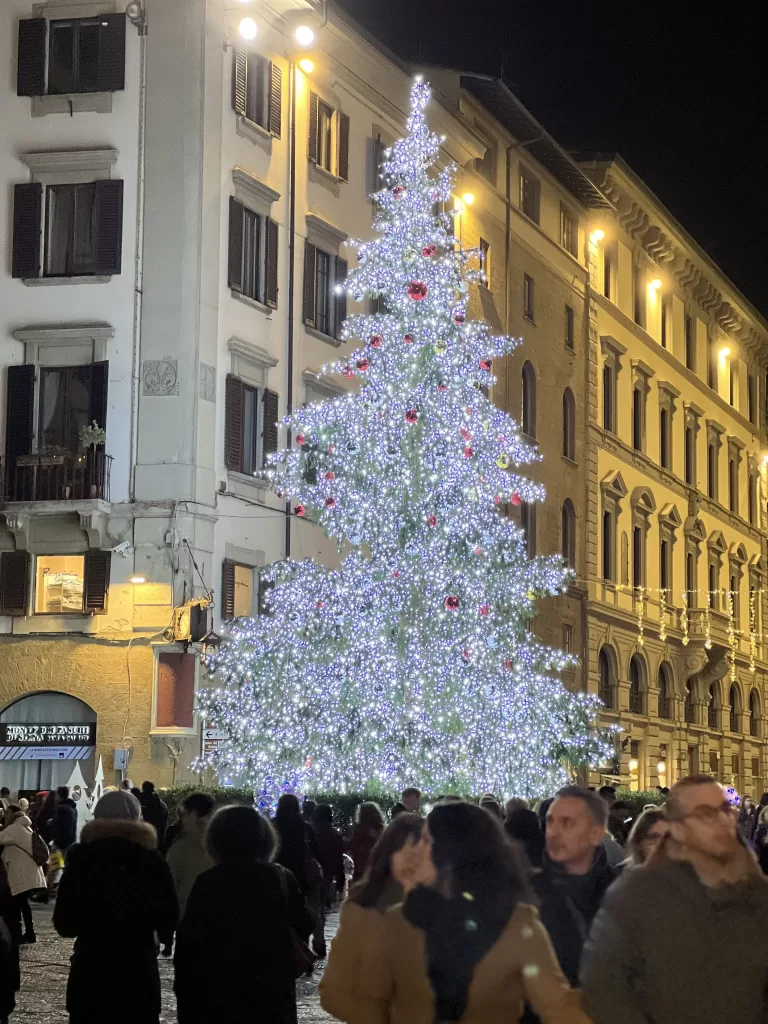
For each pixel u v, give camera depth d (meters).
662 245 66.12
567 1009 5.73
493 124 51.06
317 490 32.22
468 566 31.50
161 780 34.16
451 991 5.79
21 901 21.34
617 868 9.54
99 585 34.84
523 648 32.84
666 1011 6.07
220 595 35.78
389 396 31.61
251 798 30.75
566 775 33.62
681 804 6.37
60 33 36.91
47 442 36.00
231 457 36.38
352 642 30.91
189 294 35.38
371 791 30.59
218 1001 8.25
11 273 36.34
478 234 49.28
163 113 36.00
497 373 49.69
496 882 5.93
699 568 69.25
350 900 6.55
